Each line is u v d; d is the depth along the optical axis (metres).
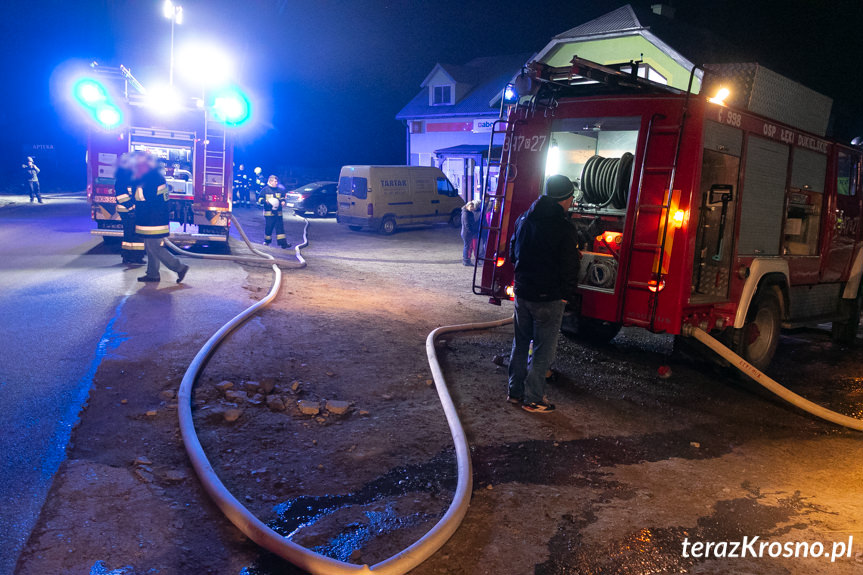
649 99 6.12
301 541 3.43
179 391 5.08
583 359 7.51
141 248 10.77
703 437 5.36
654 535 3.69
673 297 5.95
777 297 7.42
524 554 3.42
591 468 4.58
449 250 17.81
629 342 8.53
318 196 27.23
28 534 3.19
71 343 6.24
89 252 12.13
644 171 6.07
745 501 4.20
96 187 12.50
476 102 33.09
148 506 3.58
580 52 26.28
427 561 3.30
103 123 12.28
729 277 6.62
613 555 3.46
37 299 7.91
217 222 13.14
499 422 5.35
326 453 4.54
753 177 6.80
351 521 3.67
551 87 6.94
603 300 6.35
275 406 5.23
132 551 3.17
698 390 6.66
